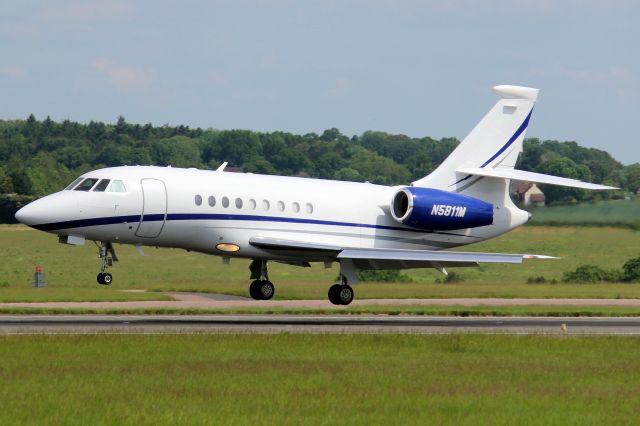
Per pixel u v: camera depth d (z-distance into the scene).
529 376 62.12
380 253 111.00
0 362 63.22
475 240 127.25
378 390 55.97
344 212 119.25
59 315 98.06
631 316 111.75
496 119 127.06
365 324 94.75
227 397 53.16
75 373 59.69
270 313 104.50
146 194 106.75
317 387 56.56
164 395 53.50
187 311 102.50
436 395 55.03
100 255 109.88
